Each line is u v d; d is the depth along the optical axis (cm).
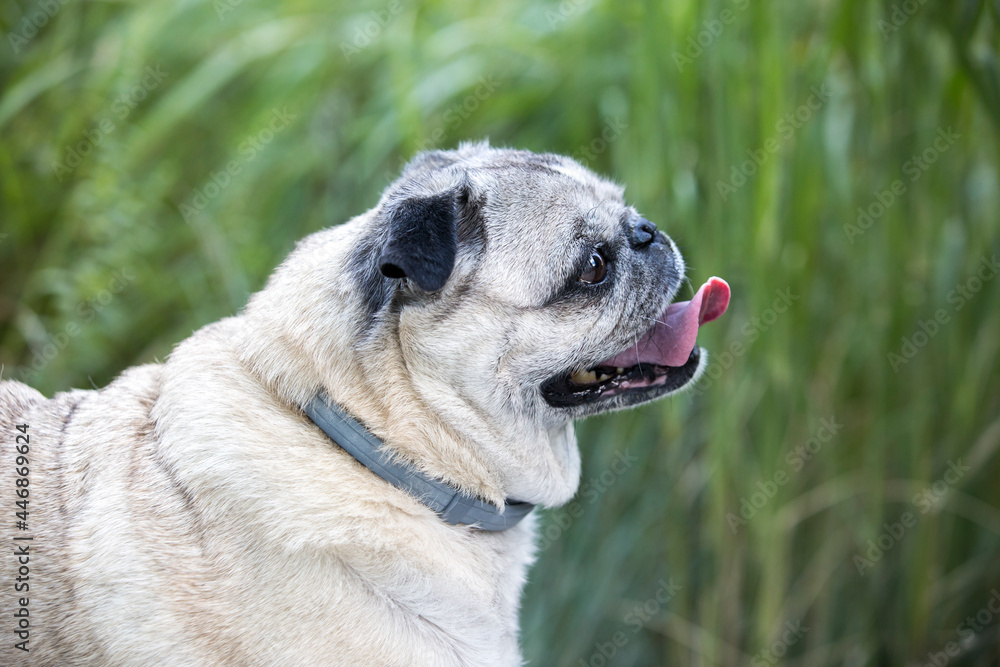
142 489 186
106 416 203
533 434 215
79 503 188
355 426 193
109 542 180
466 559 201
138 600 176
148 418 201
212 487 181
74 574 180
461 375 202
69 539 184
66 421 207
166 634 174
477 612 195
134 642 175
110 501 186
